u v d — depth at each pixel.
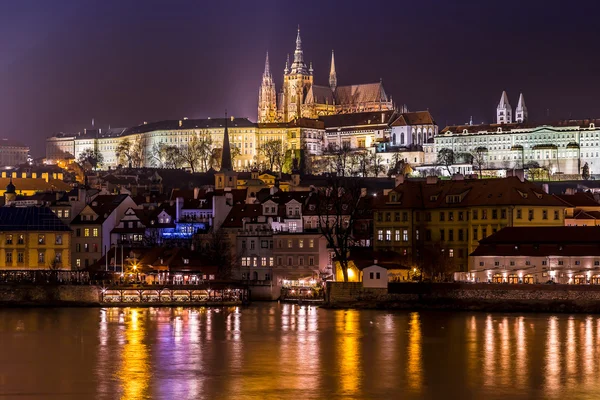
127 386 180.88
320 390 177.75
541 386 180.50
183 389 178.50
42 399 171.88
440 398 172.88
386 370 193.25
